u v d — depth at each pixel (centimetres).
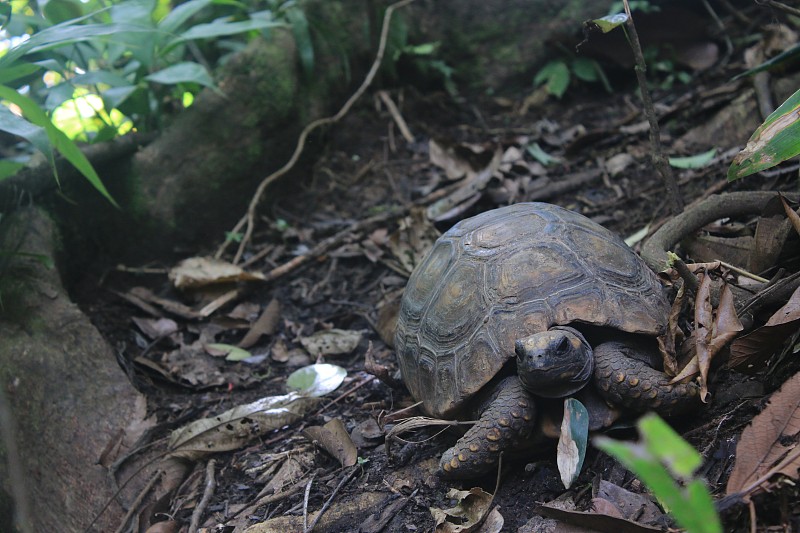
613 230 116
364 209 139
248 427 95
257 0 161
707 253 95
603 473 76
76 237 124
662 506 71
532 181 132
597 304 79
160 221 130
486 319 80
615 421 78
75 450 94
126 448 95
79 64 127
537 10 167
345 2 162
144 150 132
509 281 81
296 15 148
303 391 101
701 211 95
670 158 127
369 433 91
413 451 87
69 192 123
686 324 86
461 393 79
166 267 130
